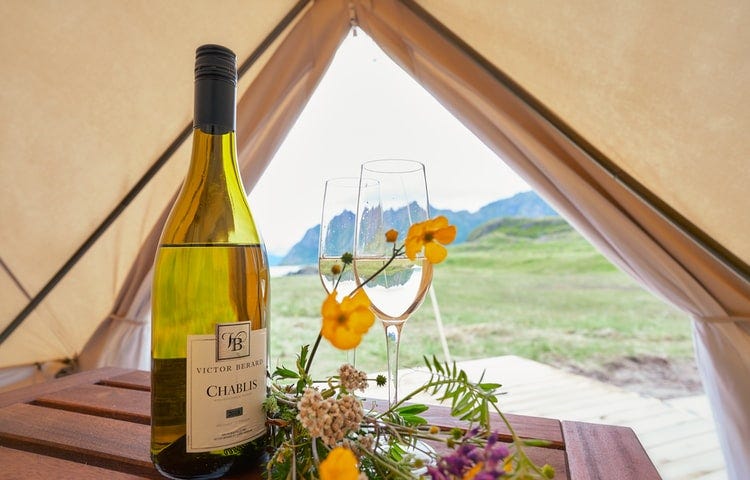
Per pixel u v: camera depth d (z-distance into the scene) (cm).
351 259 47
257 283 50
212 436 39
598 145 142
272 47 153
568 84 137
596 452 48
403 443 36
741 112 124
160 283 47
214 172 52
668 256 134
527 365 259
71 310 166
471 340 498
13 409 62
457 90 146
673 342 496
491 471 25
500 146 146
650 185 140
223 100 43
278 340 414
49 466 45
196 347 39
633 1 123
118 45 144
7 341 159
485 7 134
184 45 148
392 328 53
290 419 40
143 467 45
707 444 175
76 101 147
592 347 489
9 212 150
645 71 128
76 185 155
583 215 143
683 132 130
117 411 62
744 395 128
